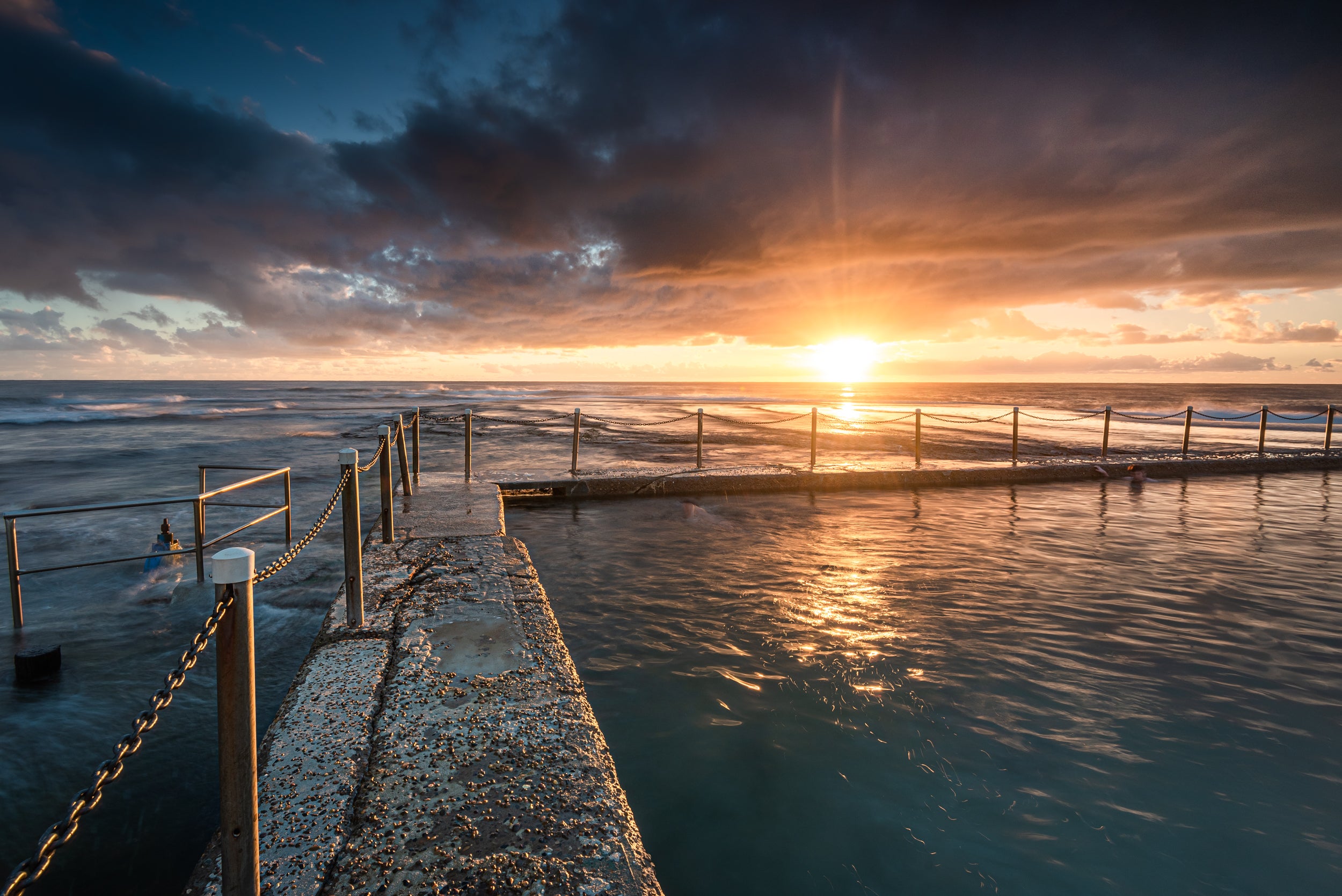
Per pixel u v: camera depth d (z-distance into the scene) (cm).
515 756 299
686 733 388
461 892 217
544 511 1061
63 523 955
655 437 2530
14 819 309
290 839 240
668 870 284
